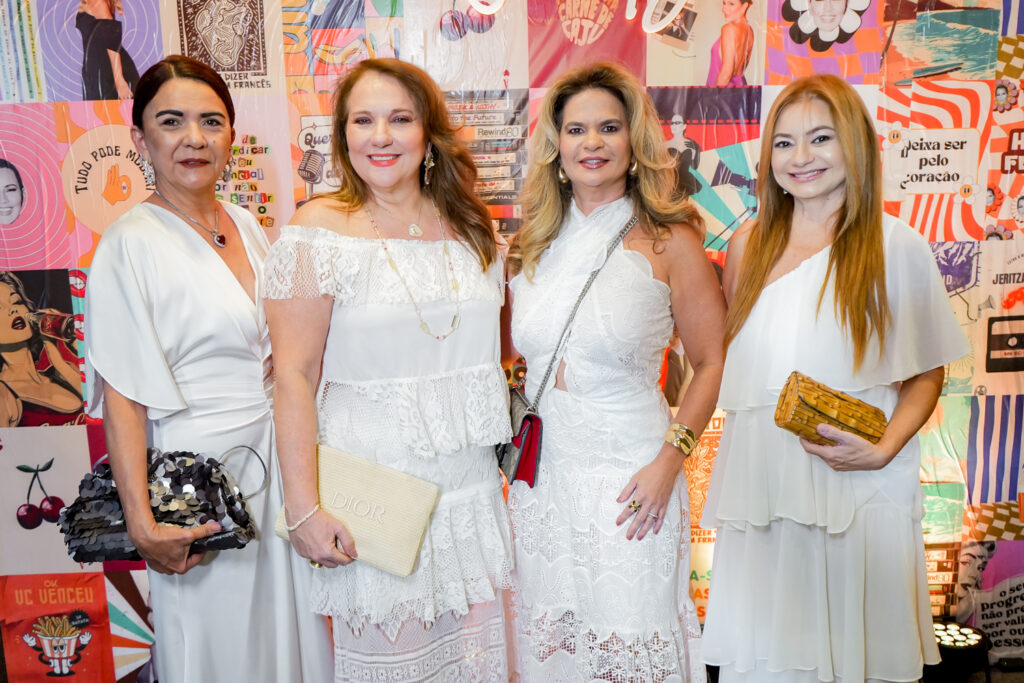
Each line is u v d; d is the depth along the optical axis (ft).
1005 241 7.94
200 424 5.78
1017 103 7.70
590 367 5.78
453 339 5.62
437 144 5.74
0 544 8.08
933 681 7.62
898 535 5.49
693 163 7.81
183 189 5.92
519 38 7.61
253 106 7.58
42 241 7.66
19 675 8.29
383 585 5.52
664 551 5.88
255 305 5.99
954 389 8.14
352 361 5.47
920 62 7.62
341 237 5.42
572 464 5.89
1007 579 8.40
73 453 8.00
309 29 7.47
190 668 5.91
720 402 5.90
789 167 5.41
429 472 5.60
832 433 5.12
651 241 5.87
